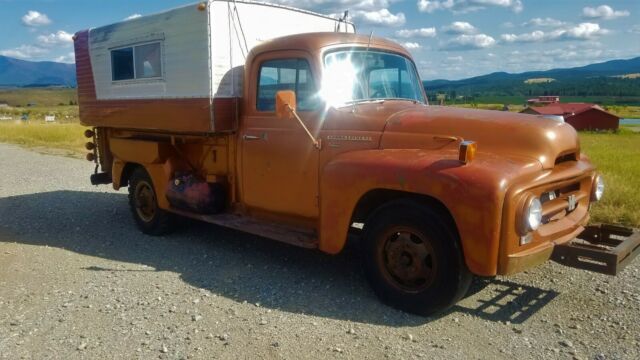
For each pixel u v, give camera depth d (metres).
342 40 5.11
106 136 7.75
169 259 5.74
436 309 4.08
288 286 4.86
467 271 3.97
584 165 4.62
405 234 4.17
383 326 4.02
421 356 3.57
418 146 4.32
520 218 3.68
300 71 5.00
